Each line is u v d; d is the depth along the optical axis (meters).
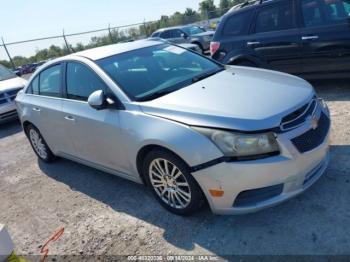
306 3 5.94
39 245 3.54
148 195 3.94
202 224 3.27
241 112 2.95
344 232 2.84
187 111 3.12
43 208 4.23
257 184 2.83
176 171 3.22
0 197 4.79
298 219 3.08
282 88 3.36
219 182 2.89
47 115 4.64
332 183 3.47
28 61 18.69
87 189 4.43
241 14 6.70
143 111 3.38
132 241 3.28
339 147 4.14
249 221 3.18
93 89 3.96
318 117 3.21
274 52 6.34
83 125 4.01
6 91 8.28
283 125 2.87
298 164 2.87
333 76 5.95
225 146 2.84
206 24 26.55
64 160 5.51
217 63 4.57
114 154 3.81
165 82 3.85
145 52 4.37
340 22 5.65
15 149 6.70
